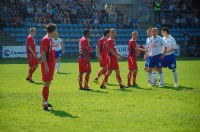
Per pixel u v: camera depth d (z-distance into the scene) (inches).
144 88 998.4
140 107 725.3
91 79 1216.2
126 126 576.4
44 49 693.9
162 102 780.6
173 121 611.5
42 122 597.3
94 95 867.4
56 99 810.2
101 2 2859.3
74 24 2645.2
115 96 855.1
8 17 2573.8
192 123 599.8
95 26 2662.4
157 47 1015.6
